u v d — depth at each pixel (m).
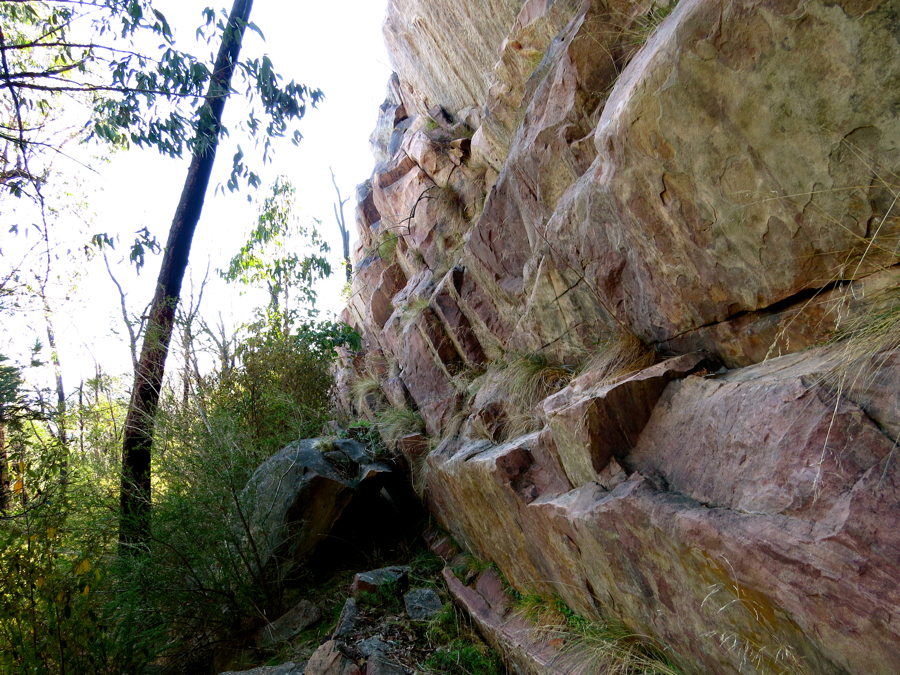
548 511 2.92
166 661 4.12
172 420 4.91
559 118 3.29
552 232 3.29
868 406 1.58
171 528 4.30
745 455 1.89
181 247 5.91
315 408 7.84
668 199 2.28
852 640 1.39
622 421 2.59
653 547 2.15
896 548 1.33
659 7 2.75
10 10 4.34
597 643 2.77
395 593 4.50
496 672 3.40
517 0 4.77
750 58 1.75
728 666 1.98
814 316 1.99
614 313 3.06
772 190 1.89
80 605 3.26
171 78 4.18
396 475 6.20
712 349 2.55
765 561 1.61
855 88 1.56
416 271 7.44
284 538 4.93
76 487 4.29
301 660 3.71
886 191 1.60
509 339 4.69
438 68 6.46
